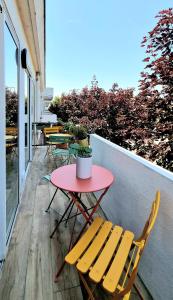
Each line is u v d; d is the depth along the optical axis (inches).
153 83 115.6
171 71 106.5
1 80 69.9
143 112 126.5
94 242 58.4
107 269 50.3
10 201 96.7
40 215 104.7
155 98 117.0
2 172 71.6
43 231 91.1
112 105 188.9
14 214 102.0
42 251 78.5
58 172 86.5
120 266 51.0
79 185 72.9
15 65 109.0
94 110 227.5
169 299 52.8
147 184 63.3
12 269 69.9
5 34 78.9
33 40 173.5
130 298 60.4
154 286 59.2
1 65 69.5
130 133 135.8
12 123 103.3
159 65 111.2
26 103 172.7
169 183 52.6
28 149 195.3
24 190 135.0
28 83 189.0
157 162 114.6
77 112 310.0
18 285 64.1
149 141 120.9
